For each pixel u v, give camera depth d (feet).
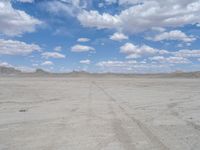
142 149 26.63
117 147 27.27
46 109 54.39
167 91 108.27
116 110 53.01
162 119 43.29
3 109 54.39
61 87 131.44
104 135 32.27
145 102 67.87
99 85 158.81
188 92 102.47
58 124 38.99
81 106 59.06
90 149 26.66
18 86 132.67
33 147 27.40
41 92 98.22
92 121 41.24
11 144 28.58
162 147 27.30
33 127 36.99
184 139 30.37
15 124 39.14
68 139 30.45
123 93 96.89
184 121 41.52
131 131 34.40
